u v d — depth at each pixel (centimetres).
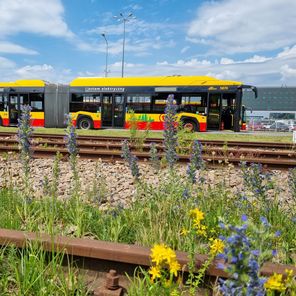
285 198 576
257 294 168
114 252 285
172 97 465
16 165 840
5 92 2642
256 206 439
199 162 441
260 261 192
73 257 299
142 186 514
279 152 1101
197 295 270
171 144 470
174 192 446
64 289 272
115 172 820
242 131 2662
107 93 2475
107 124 2480
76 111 2530
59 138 1530
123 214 416
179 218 392
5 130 2208
